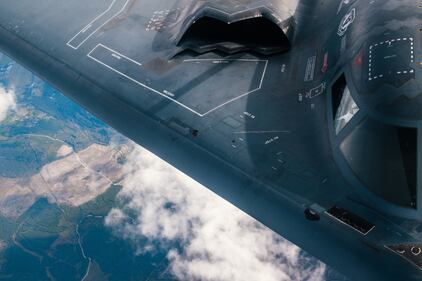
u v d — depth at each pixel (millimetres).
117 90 15297
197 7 16609
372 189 9797
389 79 10195
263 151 12117
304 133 12312
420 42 10492
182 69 15703
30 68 17094
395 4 11719
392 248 8992
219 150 12516
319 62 14164
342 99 11484
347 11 13844
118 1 19859
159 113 14141
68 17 19047
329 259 9383
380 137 9891
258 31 16125
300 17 16641
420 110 9617
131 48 17016
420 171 9312
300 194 10688
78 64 16641
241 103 13922
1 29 18922
